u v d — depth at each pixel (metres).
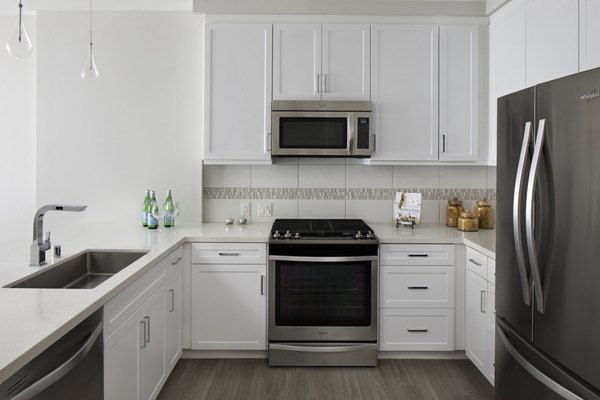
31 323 1.32
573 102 1.55
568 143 1.58
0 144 3.54
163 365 2.52
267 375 2.86
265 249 3.00
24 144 3.55
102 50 3.47
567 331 1.58
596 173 1.44
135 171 3.51
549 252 1.68
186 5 3.37
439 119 3.27
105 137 3.49
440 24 3.26
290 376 2.85
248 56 3.22
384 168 3.64
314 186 3.63
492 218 3.45
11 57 3.52
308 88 3.24
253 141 3.25
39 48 3.43
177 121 3.51
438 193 3.66
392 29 3.25
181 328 2.97
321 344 2.98
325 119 3.20
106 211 3.52
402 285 3.03
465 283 3.04
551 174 1.67
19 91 3.53
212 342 3.02
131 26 3.48
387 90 3.26
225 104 3.24
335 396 2.61
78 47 3.46
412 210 3.44
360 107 3.20
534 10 2.58
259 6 3.19
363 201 3.65
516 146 1.92
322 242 2.93
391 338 3.05
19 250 2.40
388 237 3.04
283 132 3.21
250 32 3.22
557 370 1.62
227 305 3.01
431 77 3.26
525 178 1.82
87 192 3.50
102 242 2.70
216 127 3.24
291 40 3.23
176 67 3.50
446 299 3.04
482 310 2.75
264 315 3.02
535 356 1.77
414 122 3.27
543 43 2.48
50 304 1.50
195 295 3.00
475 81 3.27
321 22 3.23
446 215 3.65
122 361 1.86
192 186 3.53
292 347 2.96
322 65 3.23
